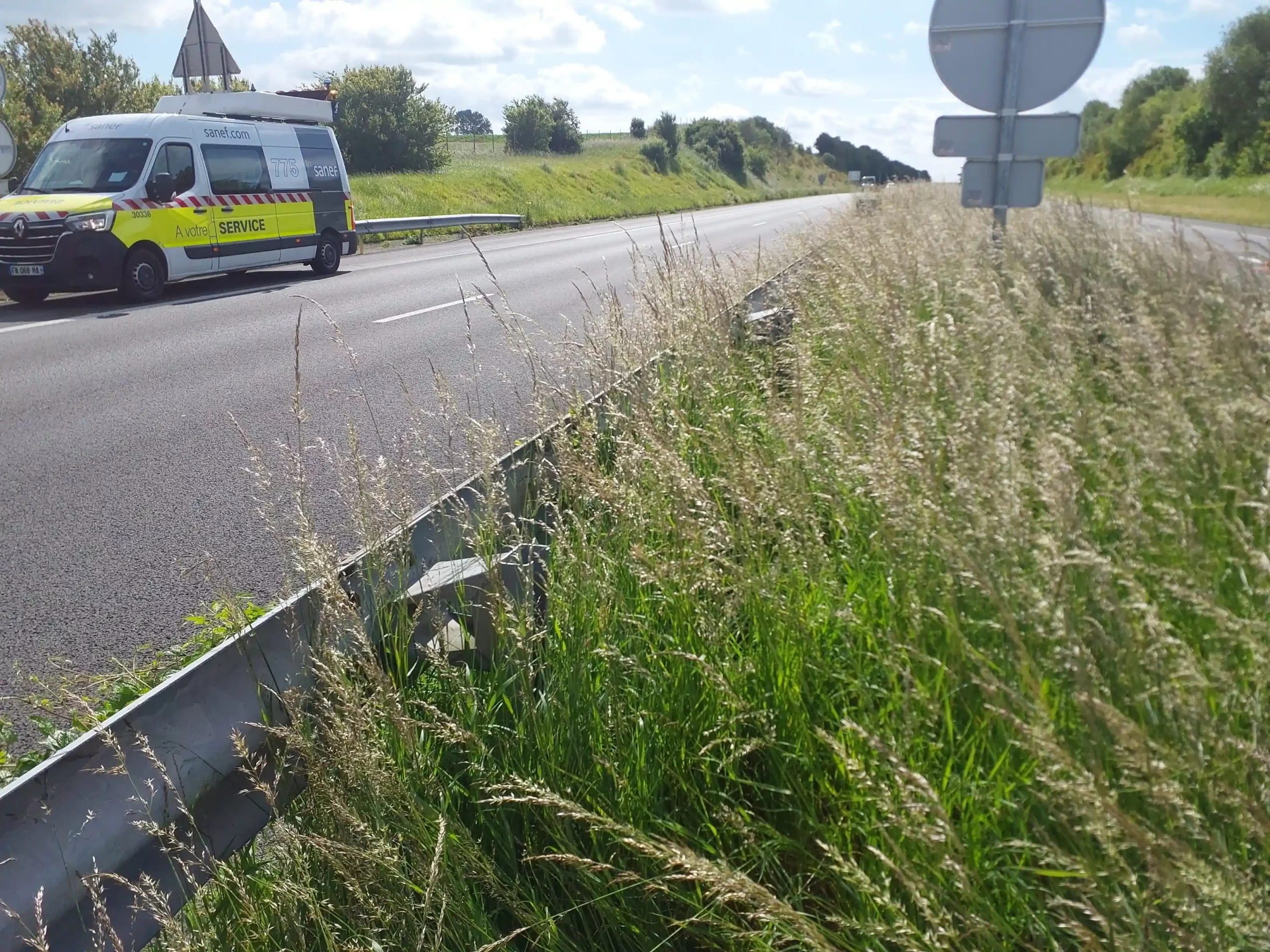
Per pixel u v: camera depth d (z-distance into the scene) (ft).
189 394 26.09
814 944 5.17
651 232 90.02
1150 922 5.06
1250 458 9.46
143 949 6.17
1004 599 6.84
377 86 137.90
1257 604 7.59
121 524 16.25
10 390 26.94
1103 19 22.07
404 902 6.31
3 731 10.09
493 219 96.02
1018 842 6.01
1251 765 5.68
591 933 6.77
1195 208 98.73
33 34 90.02
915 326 13.55
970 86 23.26
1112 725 5.23
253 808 7.03
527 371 26.81
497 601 8.61
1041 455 7.95
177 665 11.27
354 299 45.32
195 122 48.67
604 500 9.41
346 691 7.02
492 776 7.44
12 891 5.08
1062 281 18.95
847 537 9.66
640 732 7.67
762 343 17.11
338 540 14.79
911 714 6.76
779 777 7.39
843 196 253.65
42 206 42.93
